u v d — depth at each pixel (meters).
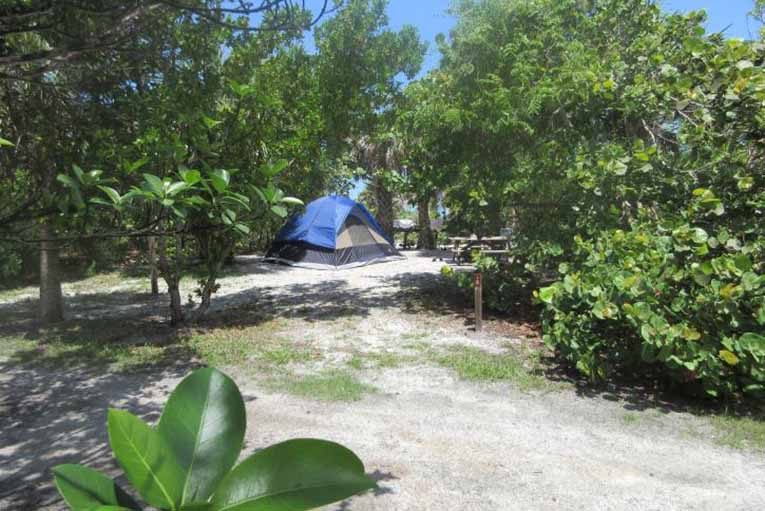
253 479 0.62
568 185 7.41
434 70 9.71
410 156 10.27
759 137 5.73
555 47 8.40
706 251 4.86
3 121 3.67
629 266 5.15
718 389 4.62
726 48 5.78
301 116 8.39
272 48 8.56
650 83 6.79
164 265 8.36
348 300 10.22
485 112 8.35
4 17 2.18
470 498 3.19
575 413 4.55
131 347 6.96
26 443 4.09
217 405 0.73
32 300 11.73
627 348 5.28
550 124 7.85
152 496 0.63
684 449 3.86
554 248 7.23
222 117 6.05
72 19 2.40
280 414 4.57
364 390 5.16
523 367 5.81
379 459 3.70
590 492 3.26
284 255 16.52
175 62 5.37
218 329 8.00
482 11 8.75
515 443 3.97
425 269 14.60
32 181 3.47
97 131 3.85
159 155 3.24
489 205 8.86
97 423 4.48
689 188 6.02
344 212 15.98
